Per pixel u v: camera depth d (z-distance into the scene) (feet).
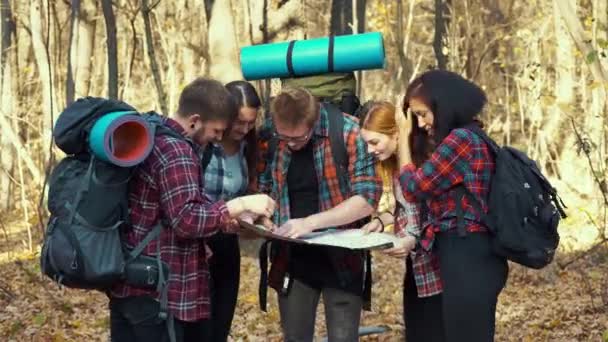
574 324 29.96
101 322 31.37
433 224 16.78
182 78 108.47
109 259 14.56
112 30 49.39
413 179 16.62
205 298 16.01
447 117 16.56
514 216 16.08
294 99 17.22
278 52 18.63
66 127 14.55
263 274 19.12
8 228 74.33
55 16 91.86
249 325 31.40
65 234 14.48
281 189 18.49
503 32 111.96
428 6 126.72
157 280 15.01
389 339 27.71
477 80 103.96
